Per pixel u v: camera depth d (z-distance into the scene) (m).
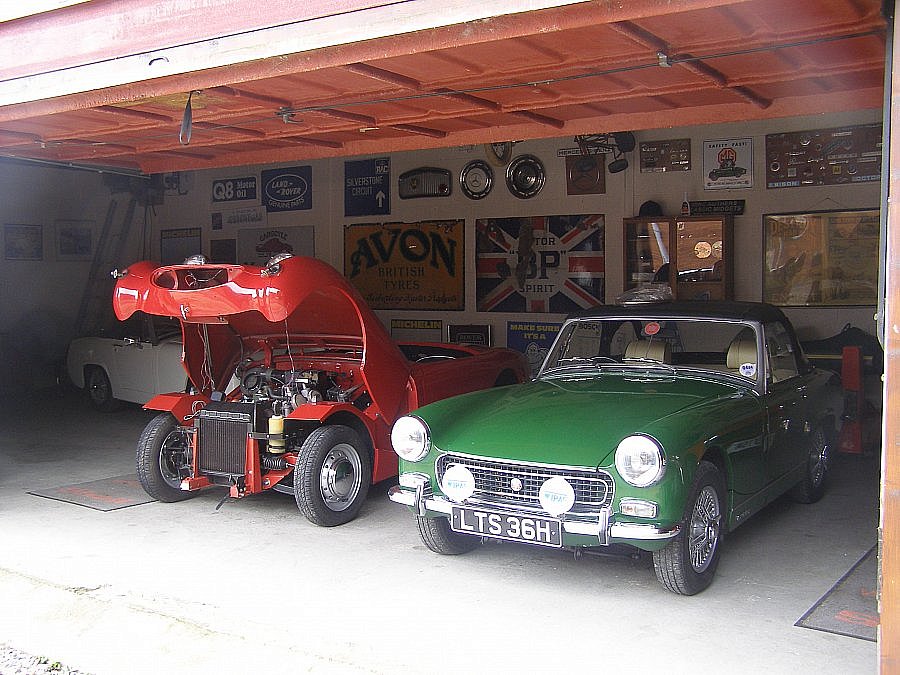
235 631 3.94
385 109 6.02
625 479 3.95
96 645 4.01
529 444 4.29
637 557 4.79
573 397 4.87
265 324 6.27
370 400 6.34
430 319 10.96
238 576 4.69
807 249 8.61
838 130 8.38
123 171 8.86
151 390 9.45
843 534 5.32
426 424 4.59
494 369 7.19
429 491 4.55
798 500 6.00
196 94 5.54
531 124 6.51
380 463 5.98
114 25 4.99
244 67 4.81
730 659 3.60
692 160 9.15
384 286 11.30
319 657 3.66
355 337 6.17
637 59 4.72
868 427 7.73
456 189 10.69
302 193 11.91
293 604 4.28
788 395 5.25
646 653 3.67
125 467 7.46
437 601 4.30
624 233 9.33
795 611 4.11
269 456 5.80
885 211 3.34
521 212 10.23
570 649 3.71
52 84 5.30
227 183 12.60
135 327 9.84
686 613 4.10
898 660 2.95
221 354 6.50
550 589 4.44
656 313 5.45
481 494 4.38
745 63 4.79
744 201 8.88
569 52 4.62
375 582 4.57
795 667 3.52
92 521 5.78
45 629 4.21
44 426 9.45
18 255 12.90
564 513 4.05
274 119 6.40
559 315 10.07
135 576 4.70
